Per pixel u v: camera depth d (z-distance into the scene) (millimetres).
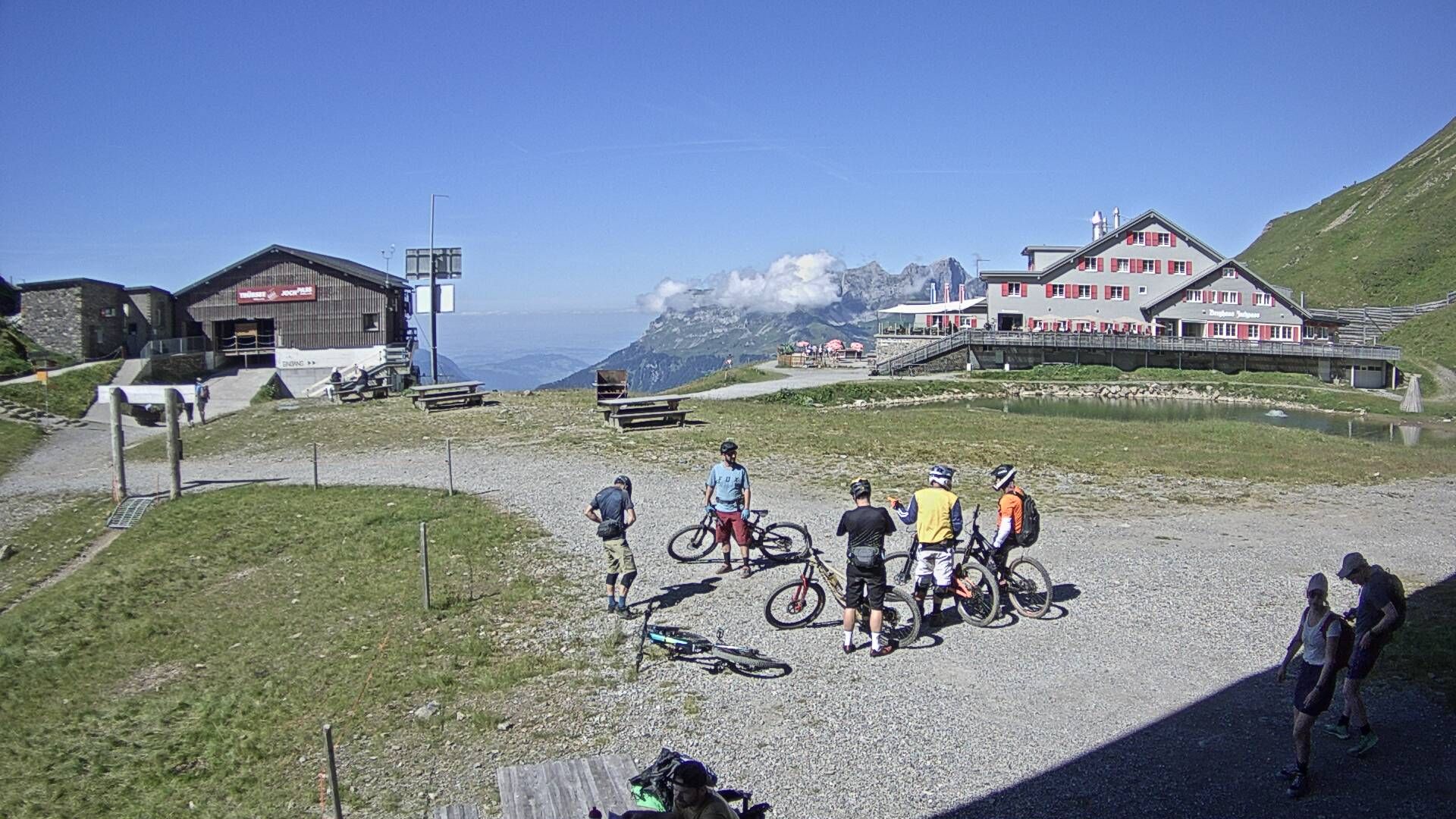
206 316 63312
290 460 28672
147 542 19422
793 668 11039
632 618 12891
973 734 9234
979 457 26578
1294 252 145500
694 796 6098
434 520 18906
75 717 11555
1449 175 135750
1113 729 9289
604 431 30641
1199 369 77062
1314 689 7816
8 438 35062
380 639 12664
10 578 18781
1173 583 14227
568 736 9562
